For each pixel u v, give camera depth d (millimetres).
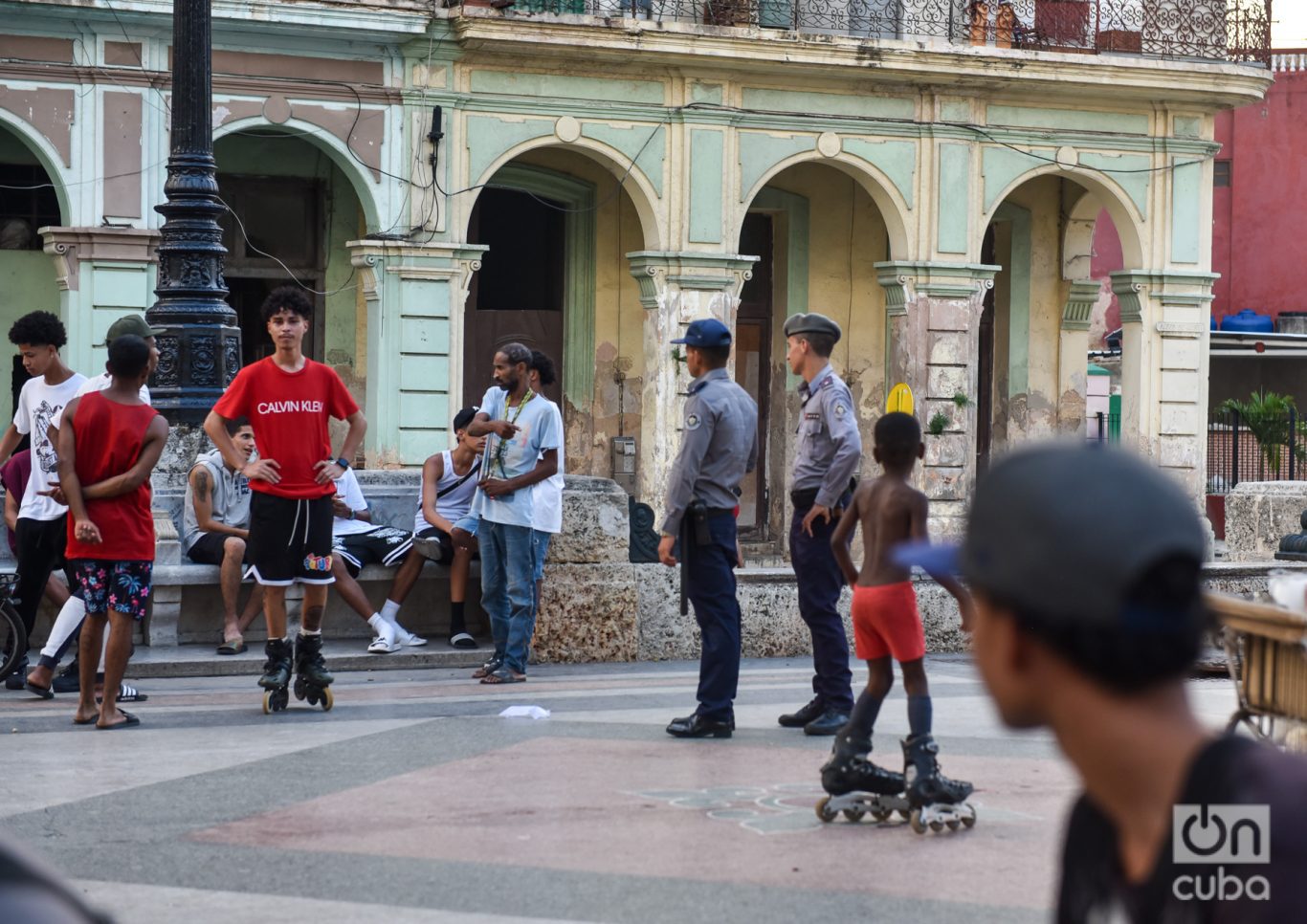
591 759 8000
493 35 24938
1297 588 6754
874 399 30047
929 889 5551
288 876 5723
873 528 6531
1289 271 42875
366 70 25016
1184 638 1635
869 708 6586
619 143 26359
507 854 6043
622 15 25688
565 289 28125
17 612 10359
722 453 8625
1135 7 29328
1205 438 29953
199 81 13414
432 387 25578
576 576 12344
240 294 26109
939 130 28031
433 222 25484
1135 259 29625
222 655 11406
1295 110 42906
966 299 28422
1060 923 1861
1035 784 7367
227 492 11750
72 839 6277
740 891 5523
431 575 12297
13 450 10750
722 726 8641
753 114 27047
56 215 24781
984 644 1715
